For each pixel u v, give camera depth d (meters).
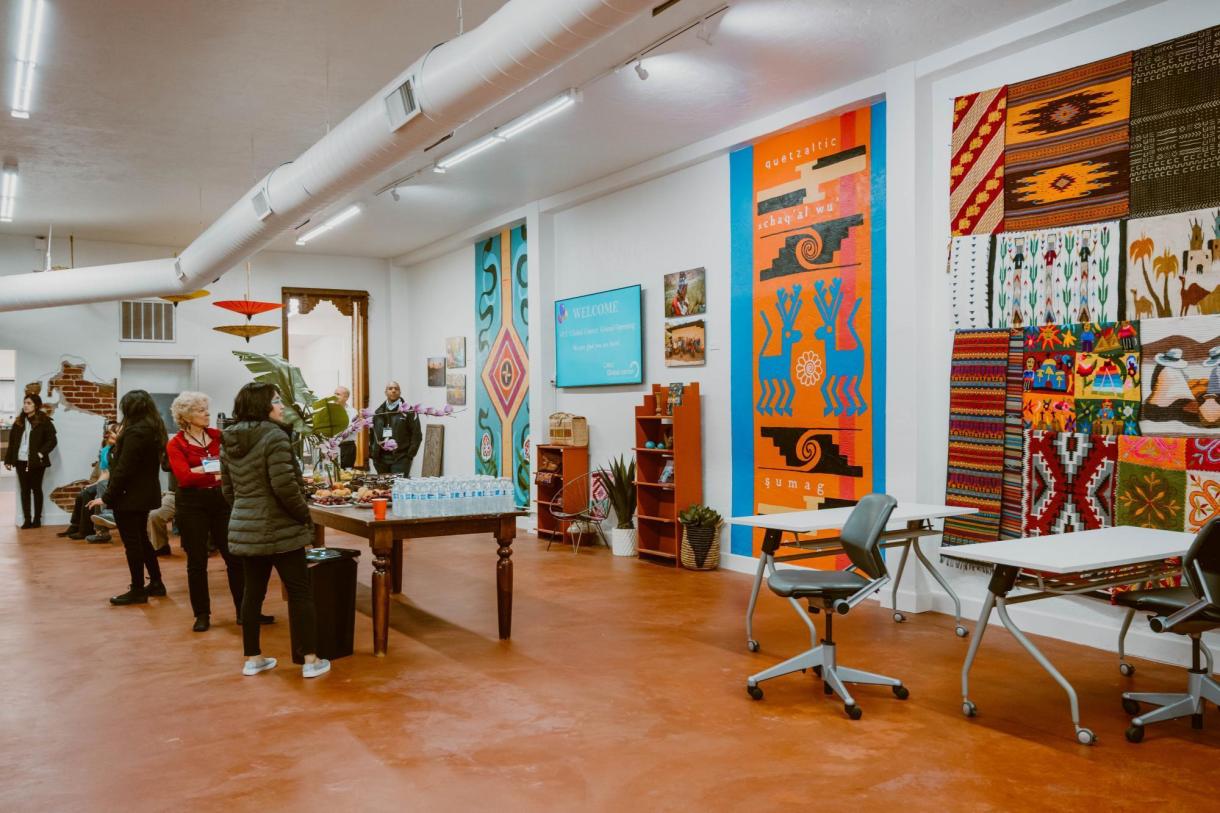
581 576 7.32
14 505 13.47
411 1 4.86
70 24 5.09
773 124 6.88
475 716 3.92
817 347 6.73
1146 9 4.74
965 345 5.62
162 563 8.16
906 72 5.83
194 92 6.20
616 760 3.39
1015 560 3.54
